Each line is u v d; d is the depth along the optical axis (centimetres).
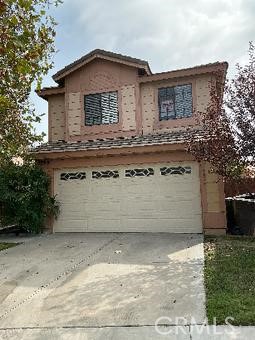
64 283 596
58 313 462
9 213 1170
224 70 1201
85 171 1187
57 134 1473
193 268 647
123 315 445
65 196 1199
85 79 1427
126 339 377
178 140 1042
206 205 1036
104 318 438
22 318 451
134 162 1123
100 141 1280
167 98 1324
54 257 803
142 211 1113
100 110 1395
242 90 805
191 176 1070
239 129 807
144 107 1344
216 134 834
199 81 1285
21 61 398
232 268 626
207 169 1042
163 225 1087
